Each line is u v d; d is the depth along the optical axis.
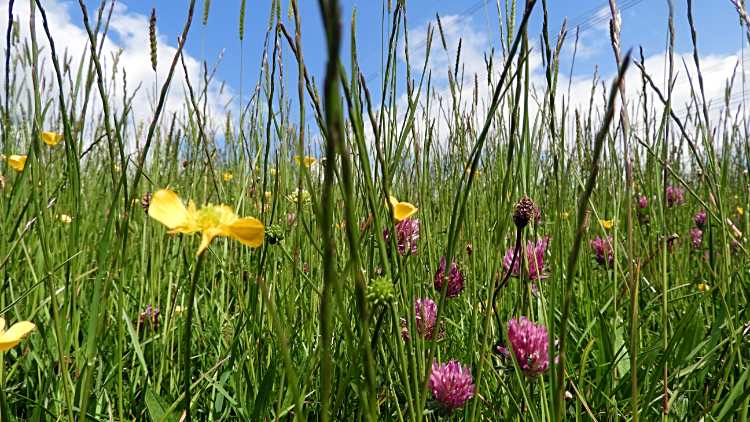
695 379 0.32
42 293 0.38
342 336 0.29
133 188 0.20
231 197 0.59
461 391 0.24
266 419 0.28
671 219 0.68
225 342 0.36
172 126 0.44
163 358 0.31
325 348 0.12
